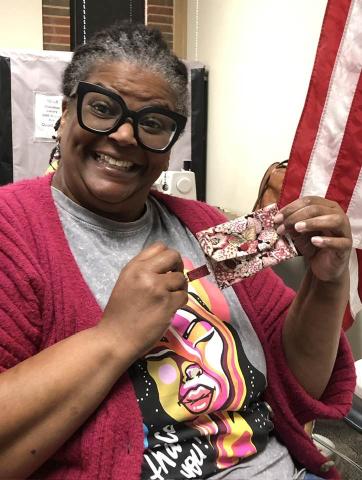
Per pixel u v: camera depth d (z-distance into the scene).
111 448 0.71
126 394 0.75
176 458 0.79
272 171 1.94
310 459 0.94
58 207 0.87
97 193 0.84
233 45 2.45
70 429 0.68
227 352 0.88
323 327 0.95
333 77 1.51
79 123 0.81
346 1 1.47
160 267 0.74
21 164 2.39
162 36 0.89
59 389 0.67
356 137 1.47
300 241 0.90
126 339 0.71
